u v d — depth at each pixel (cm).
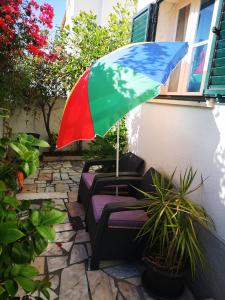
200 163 242
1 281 121
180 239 203
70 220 338
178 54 241
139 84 223
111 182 314
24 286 118
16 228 121
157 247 234
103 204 283
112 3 736
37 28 452
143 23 365
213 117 224
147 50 251
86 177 368
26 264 130
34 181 477
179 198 224
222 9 206
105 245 245
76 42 568
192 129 256
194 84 287
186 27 319
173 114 293
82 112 249
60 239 296
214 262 204
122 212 257
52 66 583
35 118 630
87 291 223
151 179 296
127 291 226
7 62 468
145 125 373
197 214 209
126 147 457
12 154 176
